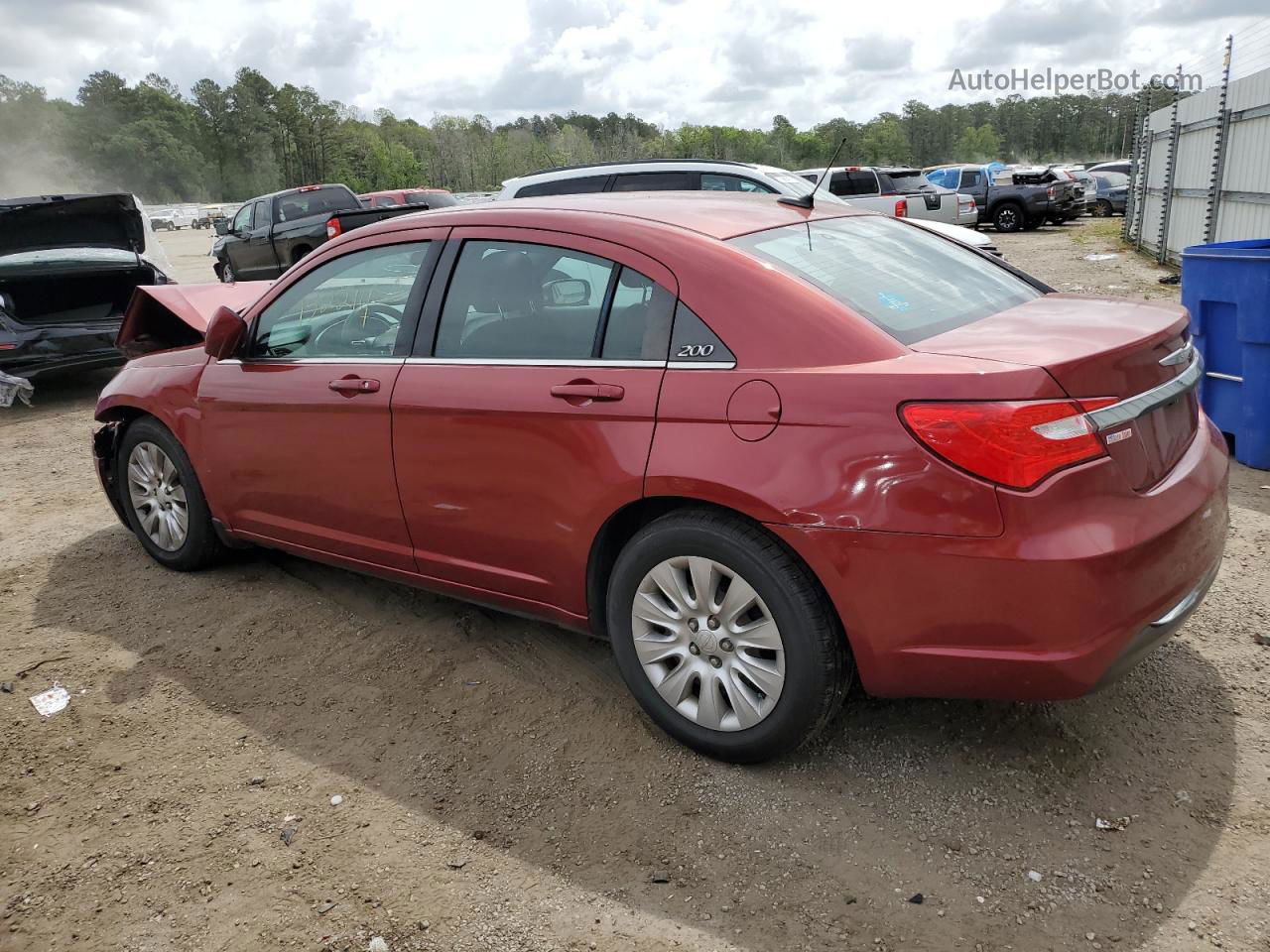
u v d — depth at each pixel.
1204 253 5.42
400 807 2.81
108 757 3.15
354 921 2.38
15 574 4.73
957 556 2.34
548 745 3.07
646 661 2.95
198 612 4.18
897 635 2.46
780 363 2.59
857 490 2.43
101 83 163.88
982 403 2.31
